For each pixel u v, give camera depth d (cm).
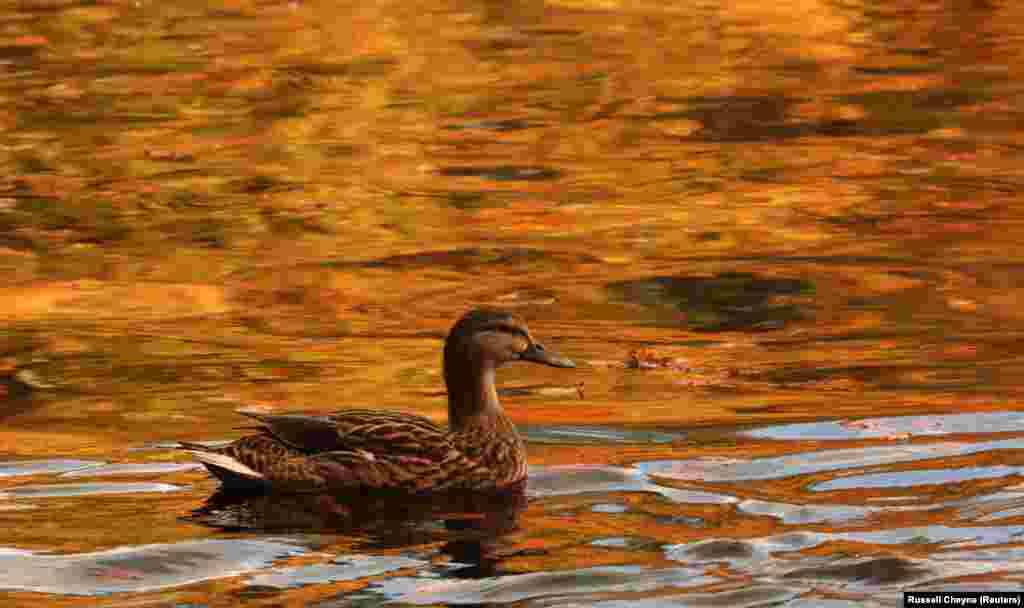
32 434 1203
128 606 856
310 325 1553
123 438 1192
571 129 2492
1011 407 1237
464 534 972
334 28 3347
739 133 2456
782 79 2852
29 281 1722
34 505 1023
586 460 1123
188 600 866
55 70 2962
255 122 2562
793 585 866
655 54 3088
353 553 941
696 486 1052
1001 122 2491
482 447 1081
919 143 2369
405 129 2503
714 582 876
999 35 3225
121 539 960
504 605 852
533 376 1379
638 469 1098
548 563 914
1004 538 932
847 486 1041
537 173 2223
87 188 2167
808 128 2481
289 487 1058
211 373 1393
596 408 1267
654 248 1844
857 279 1703
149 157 2341
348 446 1074
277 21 3431
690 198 2081
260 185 2173
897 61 3002
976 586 857
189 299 1653
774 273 1728
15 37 3272
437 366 1416
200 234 1928
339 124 2545
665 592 862
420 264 1791
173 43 3209
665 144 2391
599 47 3162
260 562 923
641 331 1531
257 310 1608
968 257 1778
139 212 2038
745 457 1117
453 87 2808
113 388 1341
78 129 2520
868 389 1309
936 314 1563
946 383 1320
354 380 1372
